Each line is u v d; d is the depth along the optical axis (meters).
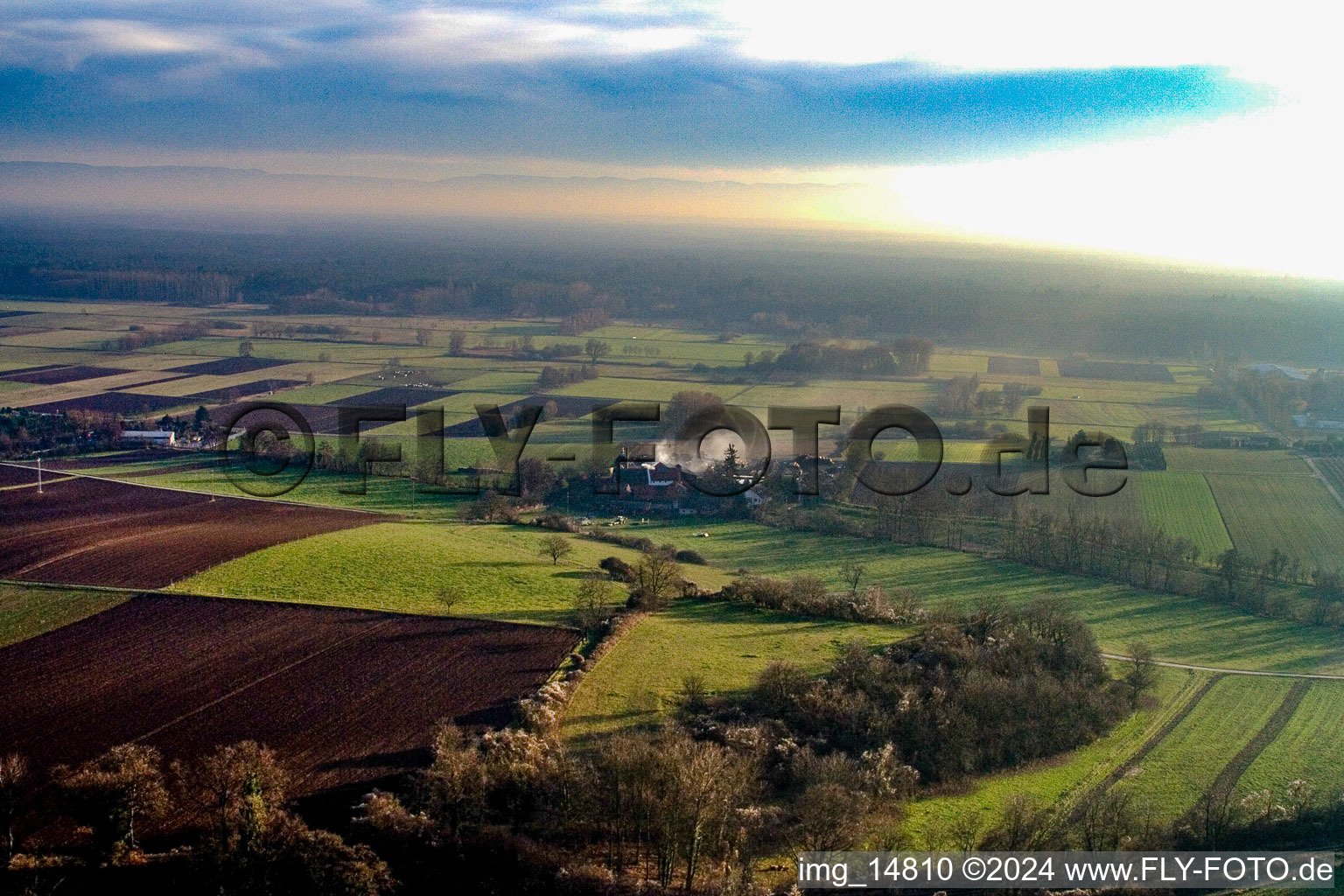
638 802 44.38
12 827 44.53
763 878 42.88
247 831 42.59
